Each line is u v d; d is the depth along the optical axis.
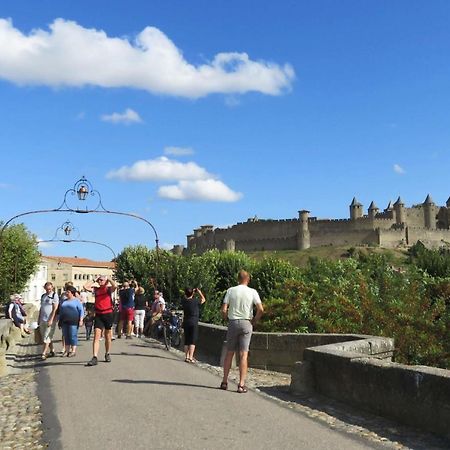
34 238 56.09
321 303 17.59
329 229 129.75
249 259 49.78
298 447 6.03
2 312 43.38
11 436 6.81
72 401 8.55
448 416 6.54
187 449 5.95
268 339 13.08
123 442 6.23
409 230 127.00
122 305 21.08
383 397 7.59
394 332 16.06
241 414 7.59
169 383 10.11
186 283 40.00
